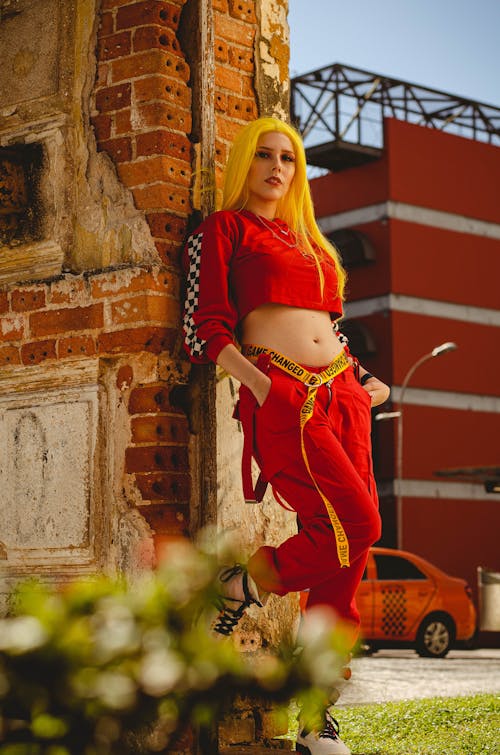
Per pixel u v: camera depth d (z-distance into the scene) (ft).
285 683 5.48
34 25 14.23
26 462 13.51
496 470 88.84
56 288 13.44
